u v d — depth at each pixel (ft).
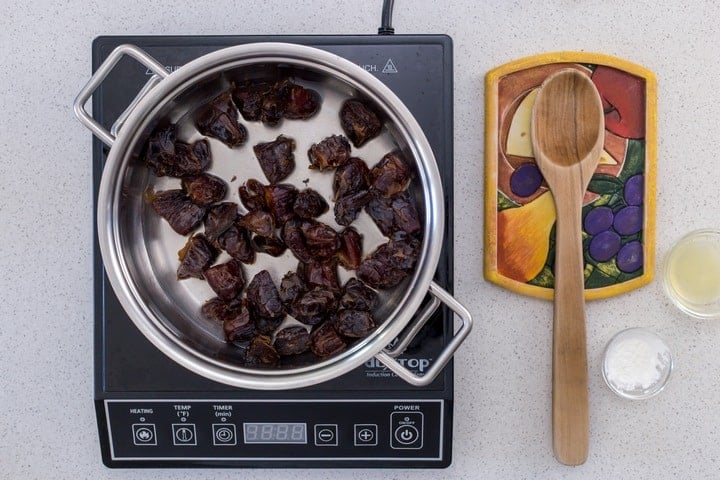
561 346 2.53
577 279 2.52
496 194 2.56
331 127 2.46
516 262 2.58
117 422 2.56
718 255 2.59
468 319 2.27
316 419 2.55
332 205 2.47
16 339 2.64
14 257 2.63
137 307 2.28
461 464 2.64
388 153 2.45
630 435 2.64
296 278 2.44
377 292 2.46
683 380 2.64
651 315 2.63
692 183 2.62
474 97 2.60
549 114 2.52
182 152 2.40
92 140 2.55
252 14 2.61
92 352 2.64
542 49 2.60
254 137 2.47
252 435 2.57
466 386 2.62
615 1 2.60
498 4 2.60
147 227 2.48
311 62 2.25
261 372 2.26
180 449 2.57
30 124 2.62
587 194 2.58
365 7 2.60
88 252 2.63
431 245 2.26
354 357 2.25
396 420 2.55
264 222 2.39
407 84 2.48
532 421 2.62
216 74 2.29
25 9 2.61
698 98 2.61
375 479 2.65
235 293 2.46
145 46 2.48
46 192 2.62
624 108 2.57
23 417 2.66
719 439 2.63
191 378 2.54
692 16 2.60
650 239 2.58
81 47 2.61
